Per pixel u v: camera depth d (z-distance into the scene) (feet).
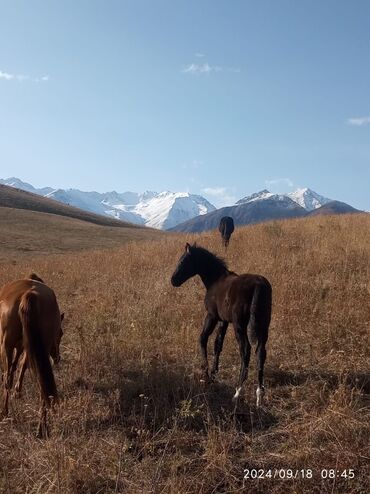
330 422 18.01
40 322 19.21
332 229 58.49
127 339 27.55
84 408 20.15
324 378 22.68
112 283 43.78
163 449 17.88
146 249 66.54
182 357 25.85
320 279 36.94
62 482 15.48
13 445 17.90
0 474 16.38
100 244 124.67
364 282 35.47
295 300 31.07
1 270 57.82
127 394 22.20
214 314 23.88
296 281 34.42
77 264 60.59
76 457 16.67
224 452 16.79
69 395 22.16
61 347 28.48
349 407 18.78
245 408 20.71
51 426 18.93
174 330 29.94
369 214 78.69
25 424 19.35
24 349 19.99
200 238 68.13
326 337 26.68
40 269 56.65
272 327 28.25
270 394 21.62
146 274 46.42
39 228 151.12
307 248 47.93
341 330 27.09
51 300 20.13
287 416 19.40
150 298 35.63
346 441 17.30
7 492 15.35
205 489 15.67
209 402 21.33
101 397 21.95
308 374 23.26
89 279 48.85
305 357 25.04
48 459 16.57
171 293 37.65
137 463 16.98
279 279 35.12
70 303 39.65
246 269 39.78
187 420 19.61
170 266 49.14
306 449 16.80
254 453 17.33
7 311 19.35
